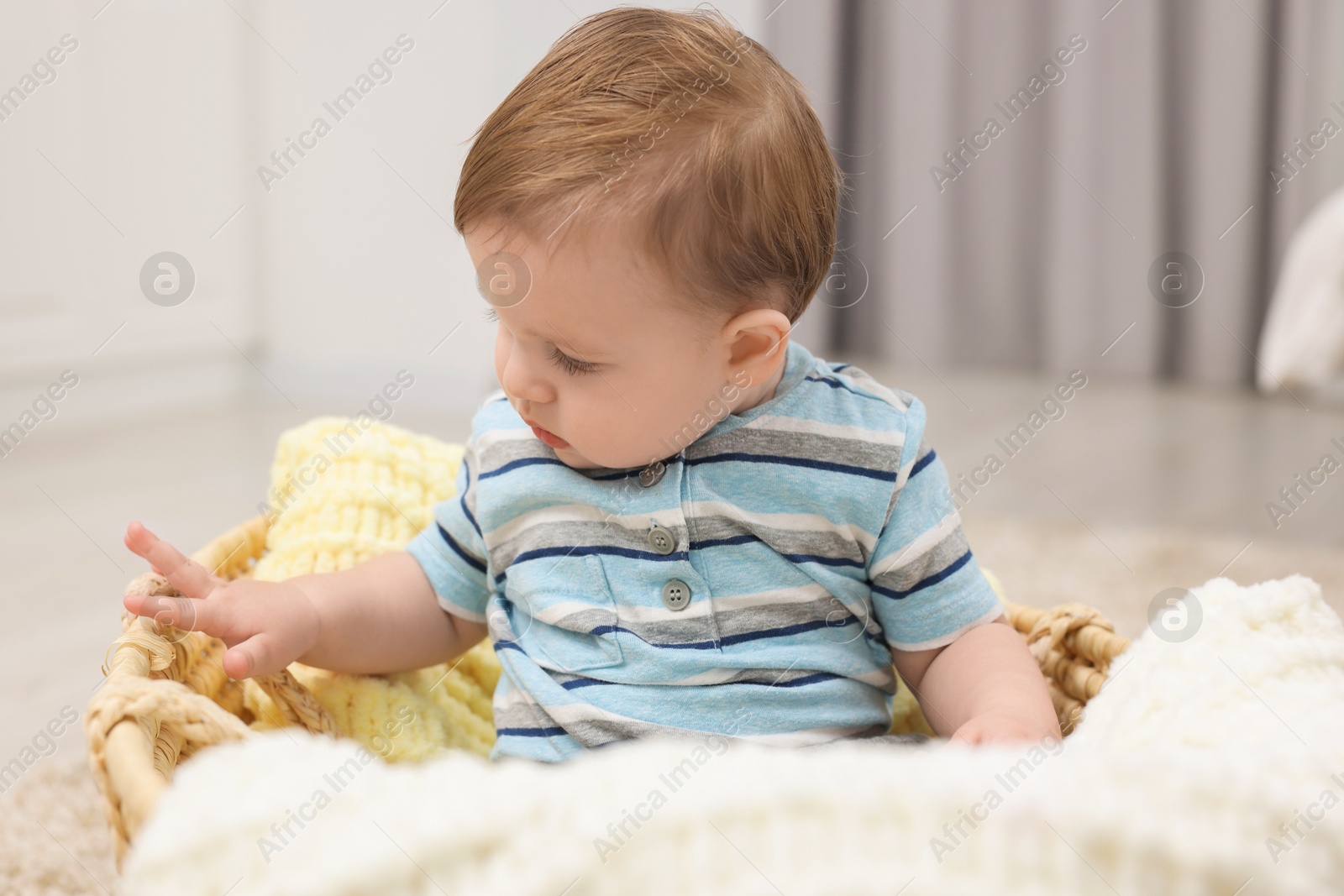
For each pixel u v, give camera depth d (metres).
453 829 0.39
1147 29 3.21
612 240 0.62
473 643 0.81
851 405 0.73
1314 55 3.11
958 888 0.38
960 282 3.59
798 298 0.71
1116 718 0.64
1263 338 3.29
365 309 2.73
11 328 2.33
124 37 2.45
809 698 0.69
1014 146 3.44
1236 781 0.42
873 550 0.71
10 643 1.36
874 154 3.52
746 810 0.39
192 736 0.52
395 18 2.56
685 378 0.66
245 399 2.82
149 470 2.11
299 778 0.43
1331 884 0.42
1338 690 0.59
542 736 0.70
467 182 0.65
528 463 0.74
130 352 2.56
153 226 2.57
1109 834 0.40
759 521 0.70
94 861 0.95
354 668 0.75
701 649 0.69
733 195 0.64
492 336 2.63
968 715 0.68
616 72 0.65
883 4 3.43
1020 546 1.81
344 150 2.68
